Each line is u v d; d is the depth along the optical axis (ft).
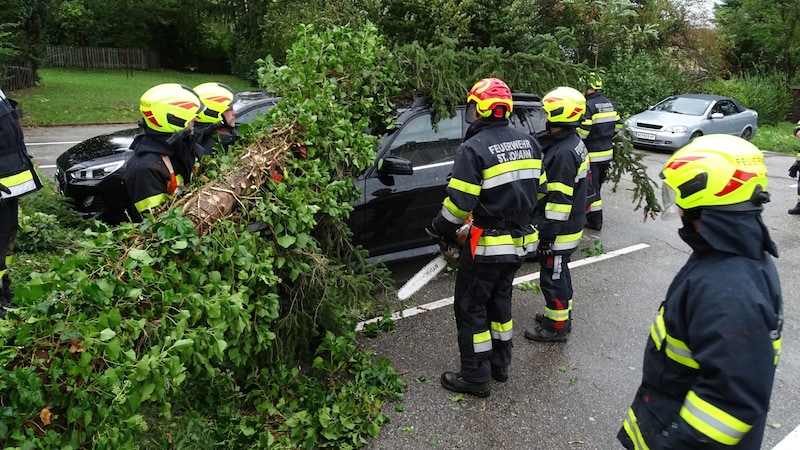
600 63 58.49
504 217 11.01
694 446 5.58
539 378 12.85
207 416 9.73
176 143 10.55
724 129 46.39
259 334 9.38
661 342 6.24
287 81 13.37
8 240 11.61
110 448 6.44
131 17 101.30
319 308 11.27
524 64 19.22
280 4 76.95
